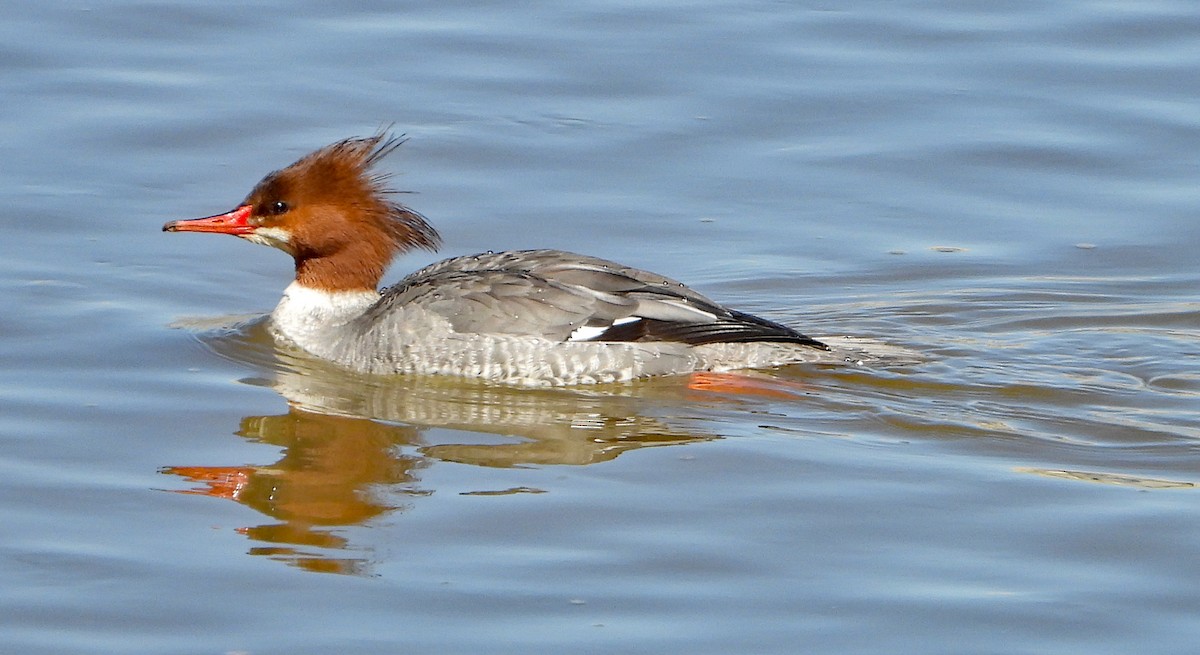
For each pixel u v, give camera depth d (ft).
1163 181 62.90
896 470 42.42
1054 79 69.46
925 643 34.27
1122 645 34.27
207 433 44.73
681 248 59.16
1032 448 44.16
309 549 37.91
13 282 54.39
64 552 37.60
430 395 48.67
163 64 69.62
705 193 62.54
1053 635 34.60
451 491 41.04
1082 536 38.78
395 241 53.52
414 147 64.44
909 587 36.45
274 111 66.49
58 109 65.82
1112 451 44.01
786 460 43.01
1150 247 58.95
